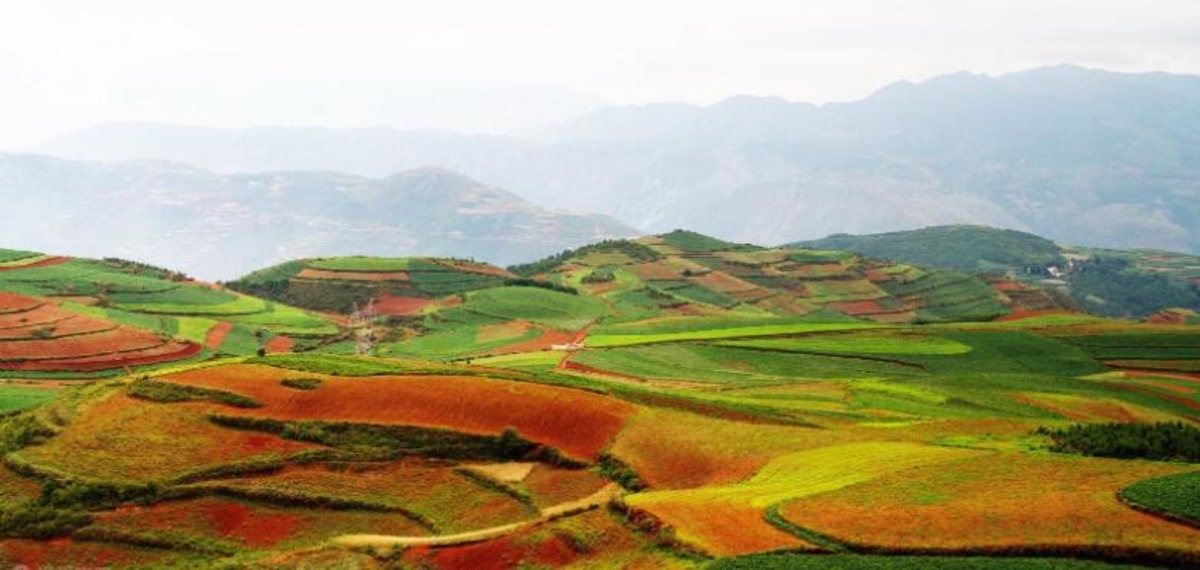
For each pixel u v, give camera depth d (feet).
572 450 328.90
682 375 545.85
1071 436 329.11
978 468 267.39
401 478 312.29
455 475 314.55
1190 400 497.05
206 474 304.91
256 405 354.95
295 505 294.66
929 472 265.34
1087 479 247.50
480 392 363.56
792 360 587.68
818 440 327.88
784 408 428.56
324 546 251.39
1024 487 242.58
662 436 331.16
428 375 390.83
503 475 312.09
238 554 268.00
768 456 308.81
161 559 266.98
